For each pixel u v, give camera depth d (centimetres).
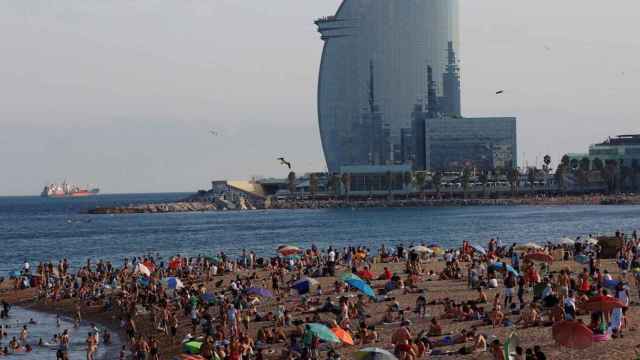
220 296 12125
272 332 9681
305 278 11638
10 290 15688
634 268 12594
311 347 8575
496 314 9550
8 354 10531
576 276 12562
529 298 11031
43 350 10744
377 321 10375
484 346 8519
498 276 13312
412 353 8275
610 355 7812
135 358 9888
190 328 11019
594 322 8525
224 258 16712
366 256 16838
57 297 14338
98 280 15200
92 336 10575
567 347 7844
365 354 7281
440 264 15900
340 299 10544
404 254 17650
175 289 12975
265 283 13988
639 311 9888
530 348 7919
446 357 8375
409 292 12225
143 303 12700
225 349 8756
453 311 10181
